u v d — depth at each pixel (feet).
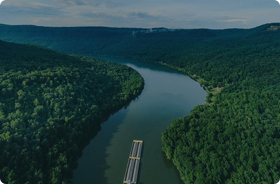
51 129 396.16
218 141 383.45
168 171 369.50
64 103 480.23
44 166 335.47
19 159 317.83
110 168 376.48
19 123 379.35
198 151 366.84
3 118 377.91
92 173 364.38
